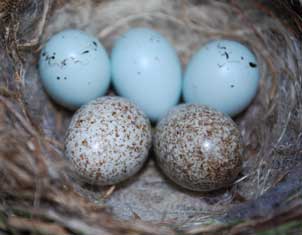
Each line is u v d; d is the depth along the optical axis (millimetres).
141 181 95
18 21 92
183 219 84
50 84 91
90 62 90
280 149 90
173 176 86
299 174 84
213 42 96
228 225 76
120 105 86
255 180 91
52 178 78
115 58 95
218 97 92
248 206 81
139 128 85
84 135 82
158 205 90
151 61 92
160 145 87
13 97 87
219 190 92
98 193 89
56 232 73
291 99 94
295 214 74
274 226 73
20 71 93
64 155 88
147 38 94
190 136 83
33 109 93
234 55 92
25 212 74
